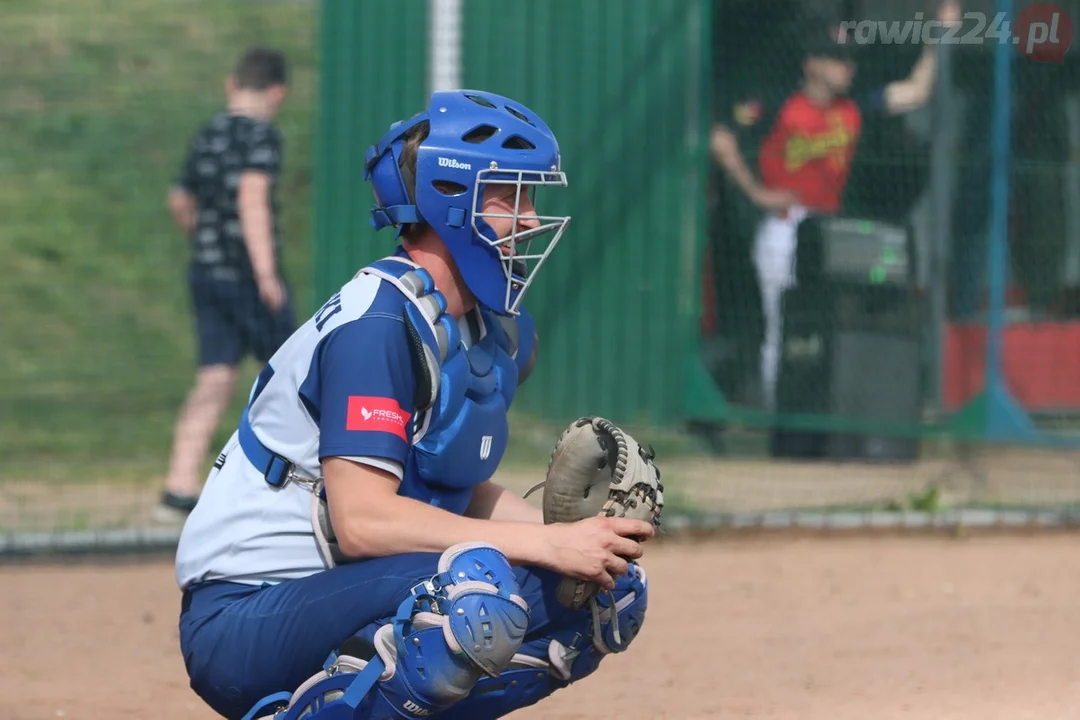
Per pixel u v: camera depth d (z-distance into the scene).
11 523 22.75
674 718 13.62
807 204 29.33
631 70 29.83
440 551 9.46
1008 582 20.03
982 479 27.64
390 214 10.09
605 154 29.84
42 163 36.47
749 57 29.59
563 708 13.95
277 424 9.88
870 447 29.02
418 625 9.26
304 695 9.59
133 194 36.56
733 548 22.27
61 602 18.55
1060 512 24.05
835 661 15.77
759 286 29.55
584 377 29.91
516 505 11.34
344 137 29.55
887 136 29.36
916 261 29.28
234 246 23.78
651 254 29.92
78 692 14.49
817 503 24.98
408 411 9.55
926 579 20.17
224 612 9.91
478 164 9.84
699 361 29.81
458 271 10.12
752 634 17.00
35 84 36.88
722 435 29.64
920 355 29.12
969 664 15.66
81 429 29.09
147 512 23.91
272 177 24.00
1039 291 30.23
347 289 9.82
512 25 29.53
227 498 10.02
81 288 34.69
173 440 28.50
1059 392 30.23
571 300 29.86
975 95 29.66
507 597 9.23
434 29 28.09
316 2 30.42
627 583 10.27
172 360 32.50
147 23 37.78
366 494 9.40
